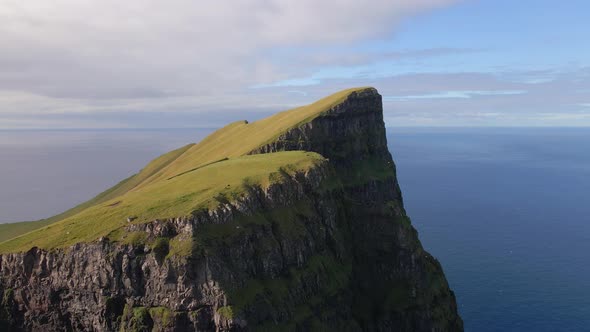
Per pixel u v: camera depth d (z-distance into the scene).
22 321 99.88
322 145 185.88
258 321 94.19
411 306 130.00
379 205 143.38
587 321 155.50
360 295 130.75
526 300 172.38
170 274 91.75
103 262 95.06
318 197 127.06
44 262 98.25
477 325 154.12
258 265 102.38
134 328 91.50
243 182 114.19
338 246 126.44
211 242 95.38
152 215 99.81
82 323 96.88
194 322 90.12
